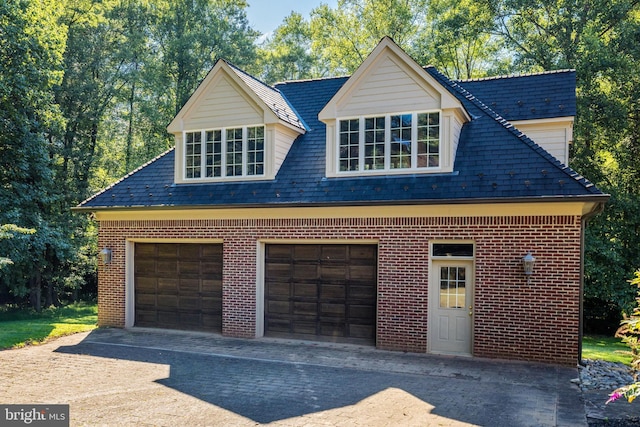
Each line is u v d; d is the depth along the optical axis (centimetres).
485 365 1061
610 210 2088
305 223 1292
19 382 923
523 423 718
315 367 1044
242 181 1430
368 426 703
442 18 2950
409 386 906
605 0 2172
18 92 1986
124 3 2934
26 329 1470
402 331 1192
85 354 1162
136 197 1484
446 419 733
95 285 3136
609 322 2223
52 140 2652
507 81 1524
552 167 1119
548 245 1079
